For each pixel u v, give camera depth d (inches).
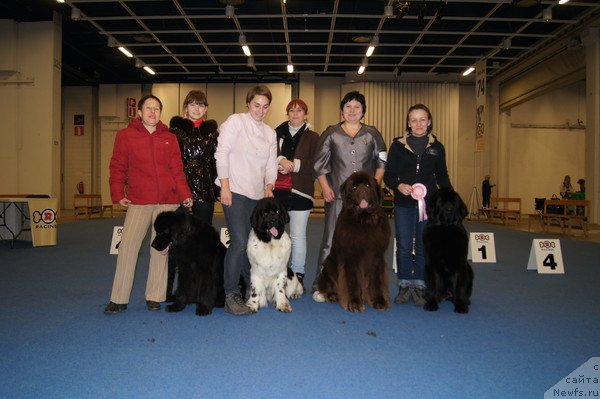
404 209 187.2
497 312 172.1
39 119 607.2
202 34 623.5
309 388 102.9
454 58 719.1
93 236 430.0
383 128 824.9
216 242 168.2
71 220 640.4
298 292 192.1
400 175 190.1
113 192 165.0
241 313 162.6
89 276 237.3
